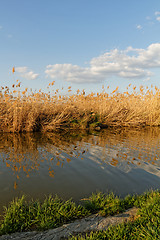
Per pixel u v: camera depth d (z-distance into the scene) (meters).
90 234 2.31
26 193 3.24
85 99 11.66
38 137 7.80
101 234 2.28
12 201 2.97
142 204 2.92
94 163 4.74
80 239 2.17
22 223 2.47
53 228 2.43
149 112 12.55
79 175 4.02
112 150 5.93
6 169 4.29
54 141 7.11
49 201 2.88
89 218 2.65
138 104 12.62
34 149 5.95
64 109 10.21
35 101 9.41
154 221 2.47
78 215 2.70
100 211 2.79
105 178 3.89
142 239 2.15
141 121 11.63
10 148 6.03
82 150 5.90
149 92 12.99
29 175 3.98
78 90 11.44
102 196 3.16
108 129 10.48
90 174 4.07
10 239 2.20
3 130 8.67
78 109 10.92
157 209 2.70
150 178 3.92
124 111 12.06
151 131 9.98
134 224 2.47
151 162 4.86
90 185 3.58
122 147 6.33
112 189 3.45
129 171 4.27
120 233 2.26
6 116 8.72
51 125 9.48
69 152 5.67
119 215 2.73
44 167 4.45
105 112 11.70
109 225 2.50
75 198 3.12
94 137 8.05
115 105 12.21
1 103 9.09
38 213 2.61
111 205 2.88
